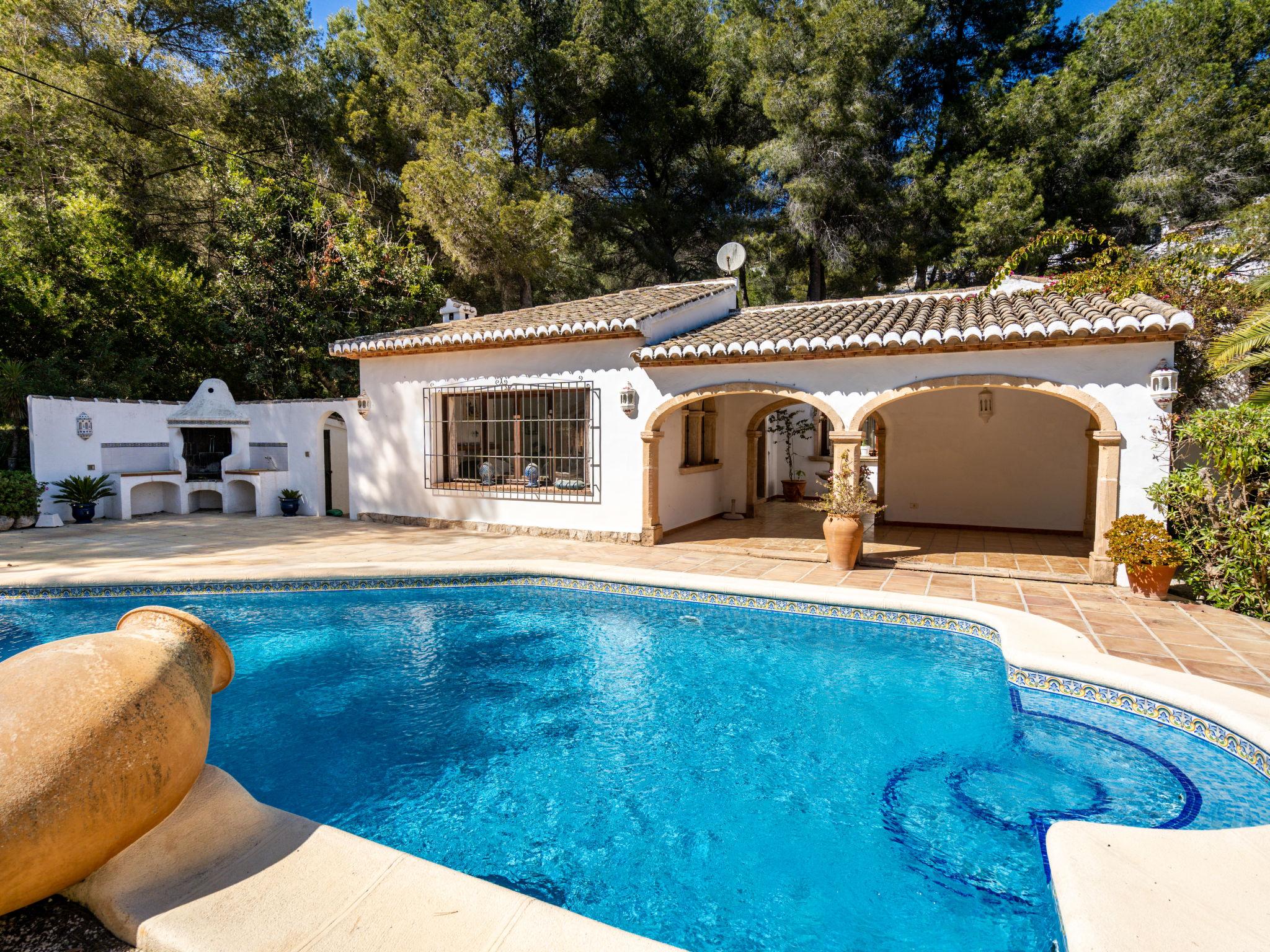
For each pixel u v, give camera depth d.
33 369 16.84
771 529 13.72
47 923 2.86
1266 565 7.21
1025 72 25.17
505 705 6.12
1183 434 8.00
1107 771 4.89
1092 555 8.96
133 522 15.02
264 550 11.31
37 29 18.97
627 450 12.04
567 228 21.59
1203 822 4.21
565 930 2.69
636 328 11.23
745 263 24.81
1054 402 13.12
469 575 9.79
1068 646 6.32
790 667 6.91
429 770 5.03
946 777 4.84
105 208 19.41
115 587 9.16
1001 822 4.29
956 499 14.06
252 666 7.04
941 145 23.95
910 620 7.94
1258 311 8.80
